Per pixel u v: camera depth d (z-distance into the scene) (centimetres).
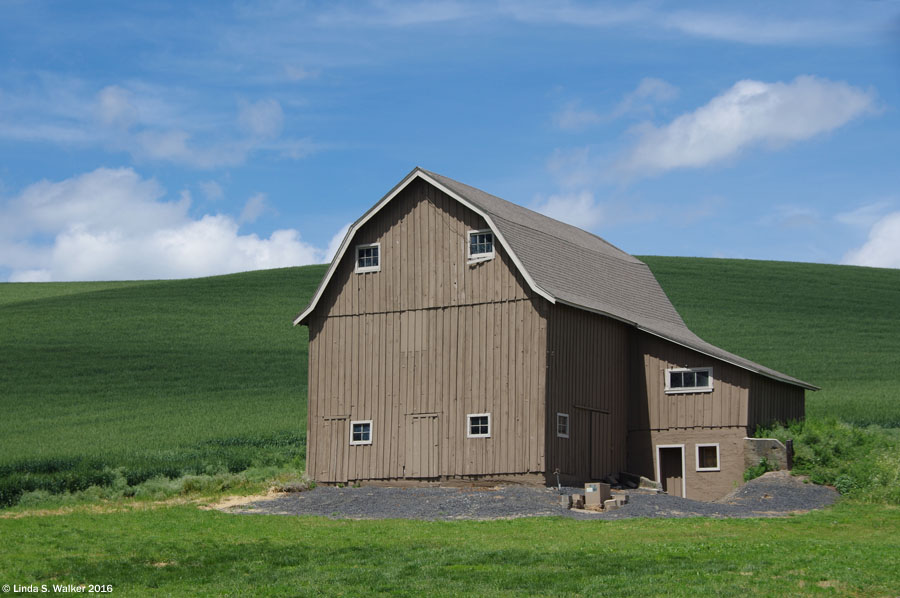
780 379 3750
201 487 3700
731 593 1720
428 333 3531
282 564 2130
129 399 5781
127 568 2094
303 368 6512
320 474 3662
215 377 6284
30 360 6631
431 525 2662
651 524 2605
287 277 9394
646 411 3831
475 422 3406
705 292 8556
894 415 5147
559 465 3341
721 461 3634
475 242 3506
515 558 2095
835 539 2356
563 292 3475
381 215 3700
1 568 2075
